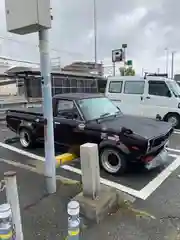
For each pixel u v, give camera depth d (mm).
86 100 5520
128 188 4117
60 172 4832
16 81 16781
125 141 4383
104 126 4773
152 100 9867
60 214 3246
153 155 4527
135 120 5430
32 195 3770
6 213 1989
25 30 3365
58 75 17188
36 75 14969
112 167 4715
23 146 6625
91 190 3232
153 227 2984
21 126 6543
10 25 3303
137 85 10242
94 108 5520
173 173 4773
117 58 17141
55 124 5484
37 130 6207
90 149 3170
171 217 3203
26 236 2811
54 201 3568
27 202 3555
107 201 3232
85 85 19984
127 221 3109
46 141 3676
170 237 2797
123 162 4520
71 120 5293
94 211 3059
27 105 14055
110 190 3551
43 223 3055
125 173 4754
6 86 17234
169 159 5609
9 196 2273
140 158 4355
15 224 2287
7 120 7012
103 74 24438
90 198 3252
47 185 3791
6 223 1990
